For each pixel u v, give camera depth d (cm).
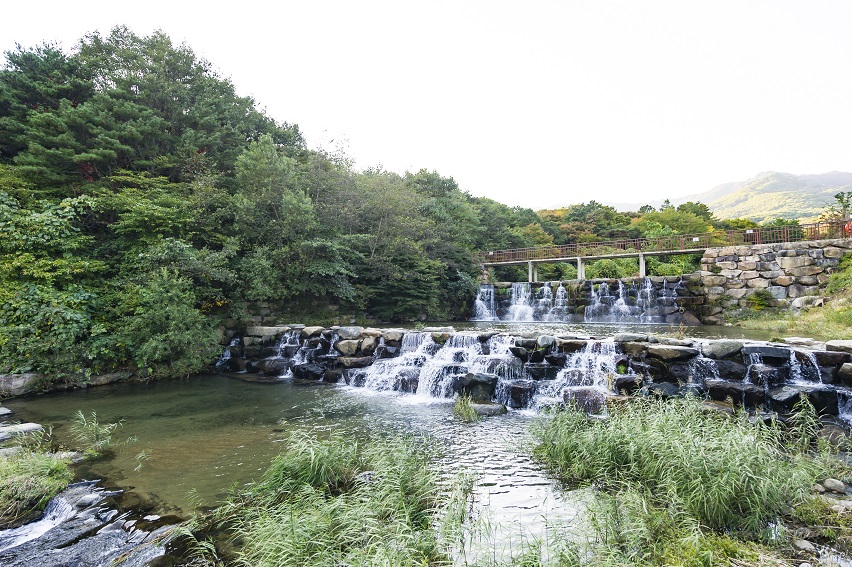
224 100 2452
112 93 1898
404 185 2670
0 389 1090
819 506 476
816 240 1955
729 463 477
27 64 1777
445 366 1120
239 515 517
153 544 458
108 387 1228
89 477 632
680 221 5303
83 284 1371
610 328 1922
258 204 1880
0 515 517
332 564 388
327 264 1886
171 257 1434
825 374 793
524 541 437
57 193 1638
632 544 407
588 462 600
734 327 1870
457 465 650
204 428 860
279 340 1546
